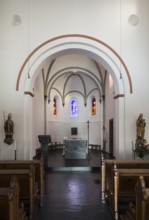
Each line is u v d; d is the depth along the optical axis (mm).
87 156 14797
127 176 5258
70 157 14461
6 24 10344
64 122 20953
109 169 6316
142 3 10422
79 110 21125
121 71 10320
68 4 10383
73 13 10383
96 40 10328
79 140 14508
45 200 6738
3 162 6207
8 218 3262
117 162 6215
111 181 5883
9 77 10297
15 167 6152
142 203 3266
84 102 20875
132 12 10391
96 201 6645
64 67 17469
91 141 20156
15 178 3568
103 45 10344
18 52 10305
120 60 10328
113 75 10648
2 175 5086
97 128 19500
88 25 10359
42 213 5711
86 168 11320
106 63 10555
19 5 10359
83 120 20922
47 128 18891
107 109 16719
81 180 9312
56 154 16781
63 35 10312
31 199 5242
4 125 10008
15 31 10328
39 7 10367
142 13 10406
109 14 10391
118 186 5438
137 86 10305
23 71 10281
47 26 10344
